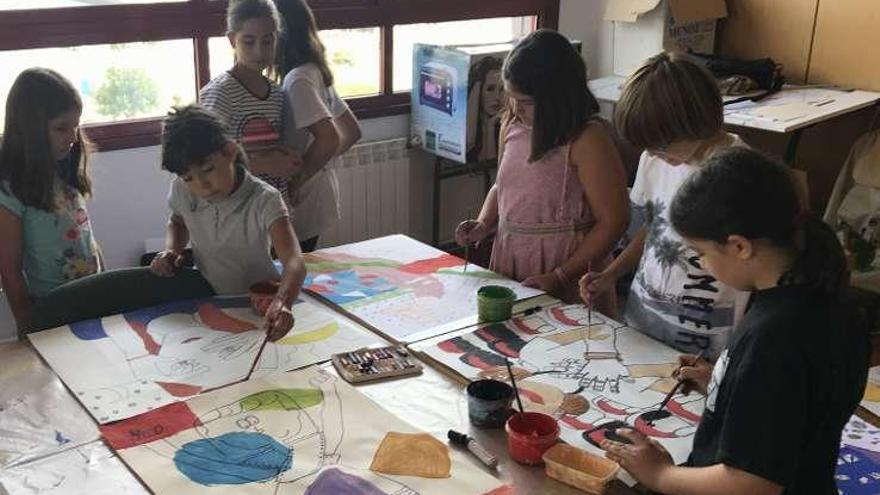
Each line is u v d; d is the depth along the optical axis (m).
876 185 3.67
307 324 1.76
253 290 1.85
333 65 3.72
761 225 0.98
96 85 3.05
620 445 1.21
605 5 4.34
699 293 1.71
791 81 4.18
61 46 2.90
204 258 1.92
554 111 1.91
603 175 1.94
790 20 4.11
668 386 1.53
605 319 1.82
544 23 4.34
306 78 2.64
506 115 2.12
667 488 1.13
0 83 2.82
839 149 4.09
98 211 3.11
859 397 1.04
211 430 1.36
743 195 0.99
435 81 3.77
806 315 0.98
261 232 1.88
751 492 0.98
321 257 2.18
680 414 1.43
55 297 1.79
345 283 2.00
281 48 2.69
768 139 4.23
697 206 1.03
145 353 1.63
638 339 1.72
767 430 0.97
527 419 1.34
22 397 1.47
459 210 4.27
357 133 3.02
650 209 1.82
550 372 1.57
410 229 4.14
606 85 4.16
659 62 1.55
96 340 1.68
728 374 1.04
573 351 1.66
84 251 2.11
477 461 1.29
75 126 1.98
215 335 1.71
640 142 1.59
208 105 2.52
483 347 1.66
